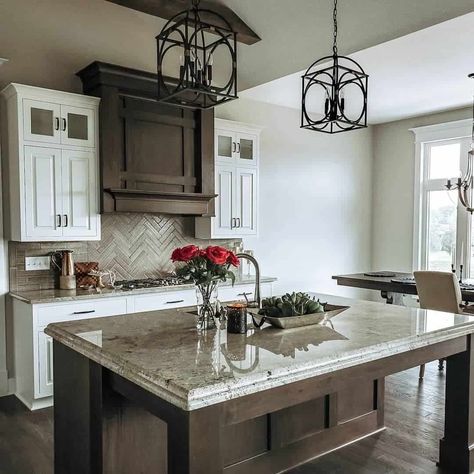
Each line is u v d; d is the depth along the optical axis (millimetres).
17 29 3820
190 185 4344
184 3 3400
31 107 3541
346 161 6652
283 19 3553
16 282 3836
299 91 5160
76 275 4000
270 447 2477
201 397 1446
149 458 2146
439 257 6344
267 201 5711
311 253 6223
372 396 3020
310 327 2283
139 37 4457
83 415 2146
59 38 4016
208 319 2256
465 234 6043
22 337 3617
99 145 3859
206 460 1500
